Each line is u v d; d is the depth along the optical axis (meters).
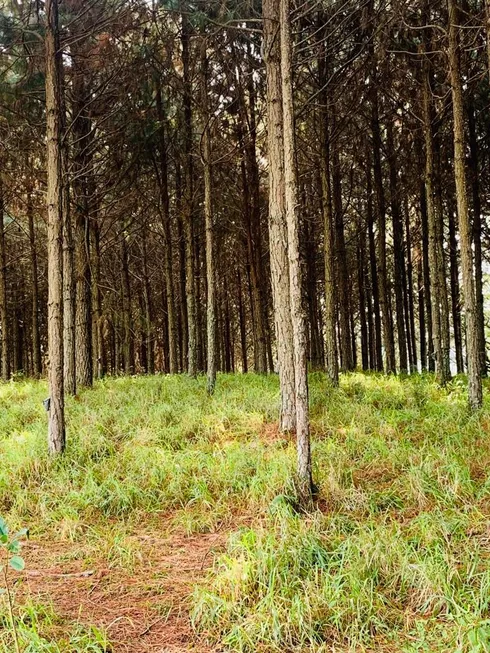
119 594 4.15
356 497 5.52
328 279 11.71
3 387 13.98
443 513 4.91
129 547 4.90
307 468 5.61
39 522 5.64
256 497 5.81
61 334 7.35
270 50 8.43
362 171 17.72
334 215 15.92
